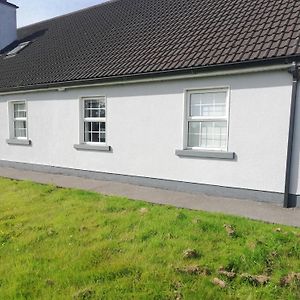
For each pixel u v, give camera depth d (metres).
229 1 9.27
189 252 4.06
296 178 6.34
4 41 15.76
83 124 10.05
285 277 3.50
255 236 4.61
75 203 6.52
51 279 3.55
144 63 8.37
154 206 6.31
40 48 13.61
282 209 6.24
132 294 3.26
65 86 9.91
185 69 7.27
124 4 13.27
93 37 11.87
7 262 3.96
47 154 11.12
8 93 11.95
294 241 4.39
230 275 3.57
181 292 3.29
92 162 9.80
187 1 10.67
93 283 3.48
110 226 5.12
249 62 6.41
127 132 8.85
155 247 4.31
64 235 4.79
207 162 7.45
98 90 9.36
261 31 7.22
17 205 6.46
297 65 5.98
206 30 8.45
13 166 12.45
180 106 7.77
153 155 8.38
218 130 7.44
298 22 6.90
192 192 7.73
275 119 6.47
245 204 6.59
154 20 10.59
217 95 7.35
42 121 11.13
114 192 7.83
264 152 6.65
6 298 3.22
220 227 4.95
